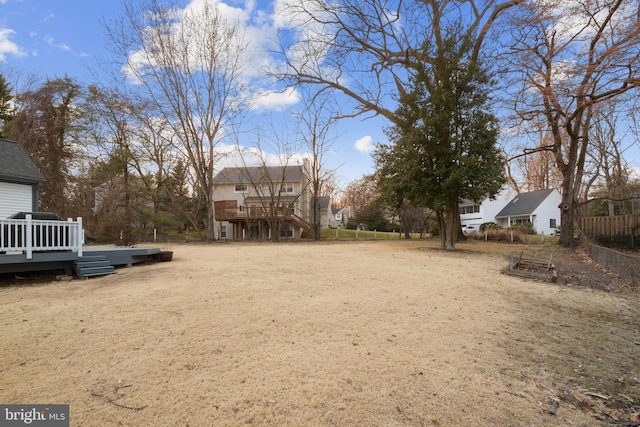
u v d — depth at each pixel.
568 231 16.66
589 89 12.84
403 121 15.73
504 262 12.03
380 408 2.98
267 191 34.59
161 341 4.32
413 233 35.19
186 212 28.91
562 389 3.51
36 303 6.15
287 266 10.23
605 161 26.78
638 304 7.18
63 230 8.97
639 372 4.02
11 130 22.88
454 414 2.94
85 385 3.27
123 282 8.05
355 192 58.28
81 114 25.12
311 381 3.39
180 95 24.36
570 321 5.84
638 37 10.17
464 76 14.34
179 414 2.84
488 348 4.41
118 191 25.05
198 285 7.46
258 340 4.41
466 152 14.66
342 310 5.77
